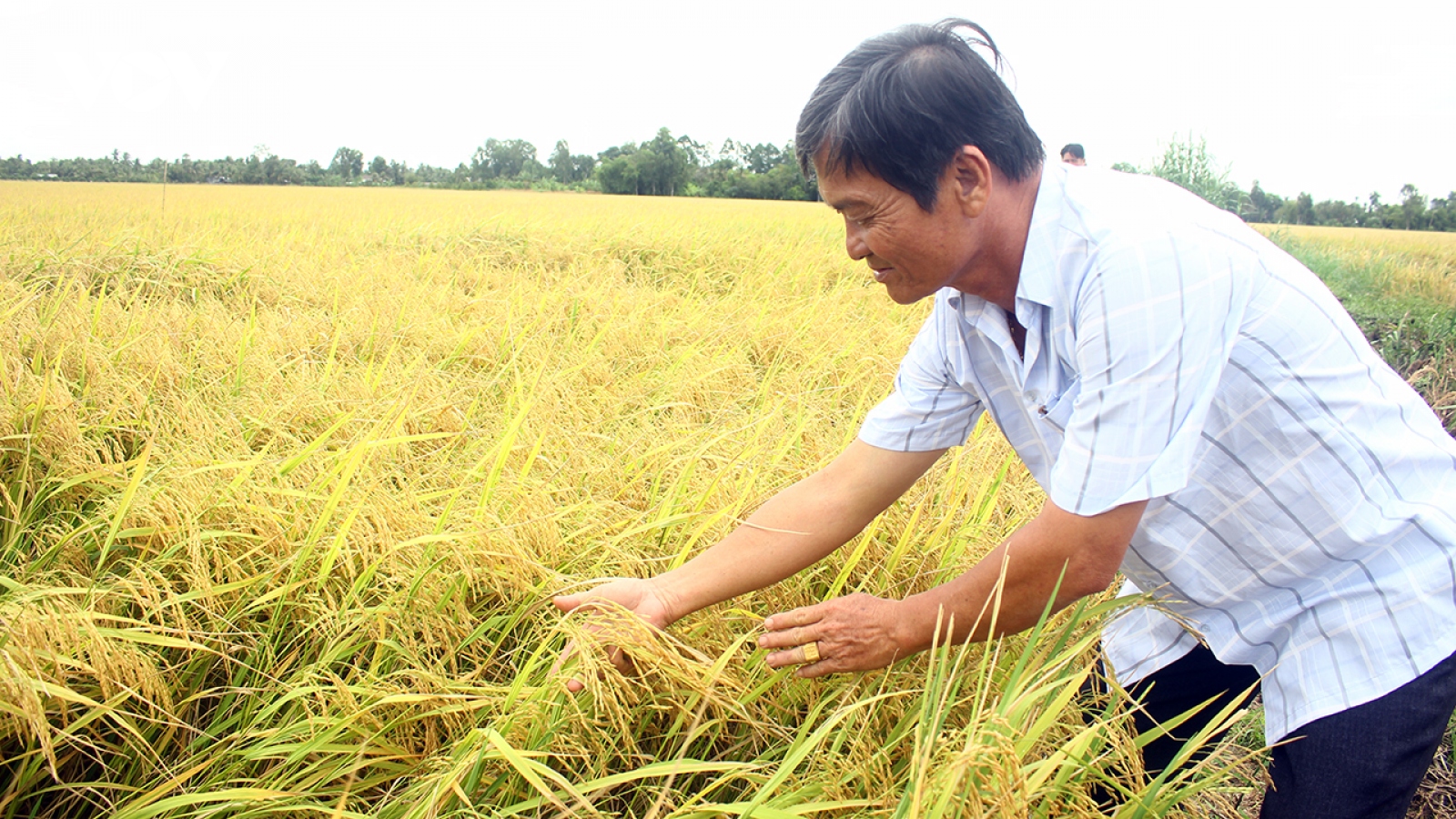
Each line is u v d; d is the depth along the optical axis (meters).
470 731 1.56
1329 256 14.28
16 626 1.39
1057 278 1.21
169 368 3.21
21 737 1.45
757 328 5.30
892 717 1.67
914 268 1.26
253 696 1.69
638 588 1.62
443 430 2.95
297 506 2.02
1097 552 1.22
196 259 5.86
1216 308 1.13
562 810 1.37
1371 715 1.29
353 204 19.92
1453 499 1.31
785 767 1.26
